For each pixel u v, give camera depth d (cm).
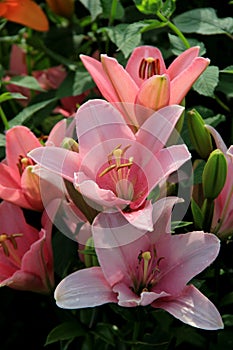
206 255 107
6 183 117
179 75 108
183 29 126
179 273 107
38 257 114
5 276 116
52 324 145
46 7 148
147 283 108
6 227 117
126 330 125
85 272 107
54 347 145
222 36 135
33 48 148
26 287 116
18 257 117
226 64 135
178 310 105
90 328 122
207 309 105
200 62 108
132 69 114
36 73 149
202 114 124
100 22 139
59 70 145
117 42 124
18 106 145
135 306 107
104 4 131
